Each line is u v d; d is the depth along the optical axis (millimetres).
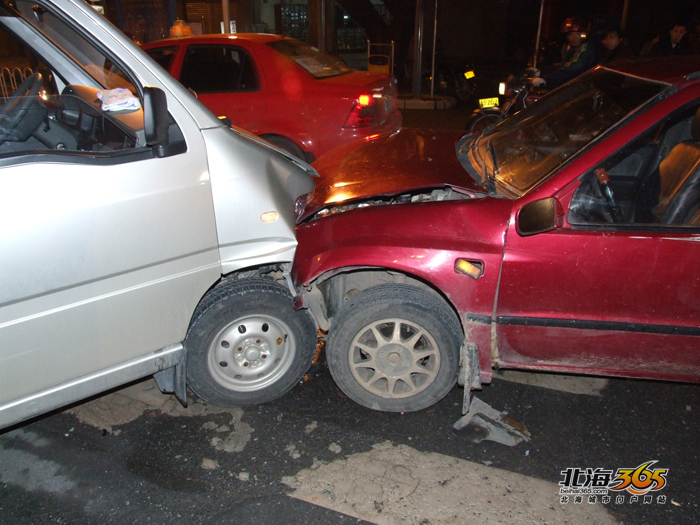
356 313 2812
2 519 2416
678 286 2551
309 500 2506
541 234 2568
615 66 3256
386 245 2693
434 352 2855
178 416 3047
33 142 2740
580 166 2543
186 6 18266
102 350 2492
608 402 3160
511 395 3217
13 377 2309
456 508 2467
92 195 2271
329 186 3172
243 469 2684
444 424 2994
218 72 5836
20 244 2162
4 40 3217
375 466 2701
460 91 13102
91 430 2939
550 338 2742
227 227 2629
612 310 2639
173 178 2443
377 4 22438
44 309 2285
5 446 2830
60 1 2330
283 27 21375
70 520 2414
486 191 2824
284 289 2939
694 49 8352
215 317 2799
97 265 2340
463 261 2645
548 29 19500
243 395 3023
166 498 2520
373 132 5766
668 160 2762
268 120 5711
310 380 3354
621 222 2602
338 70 6285
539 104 3475
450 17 21938
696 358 2709
